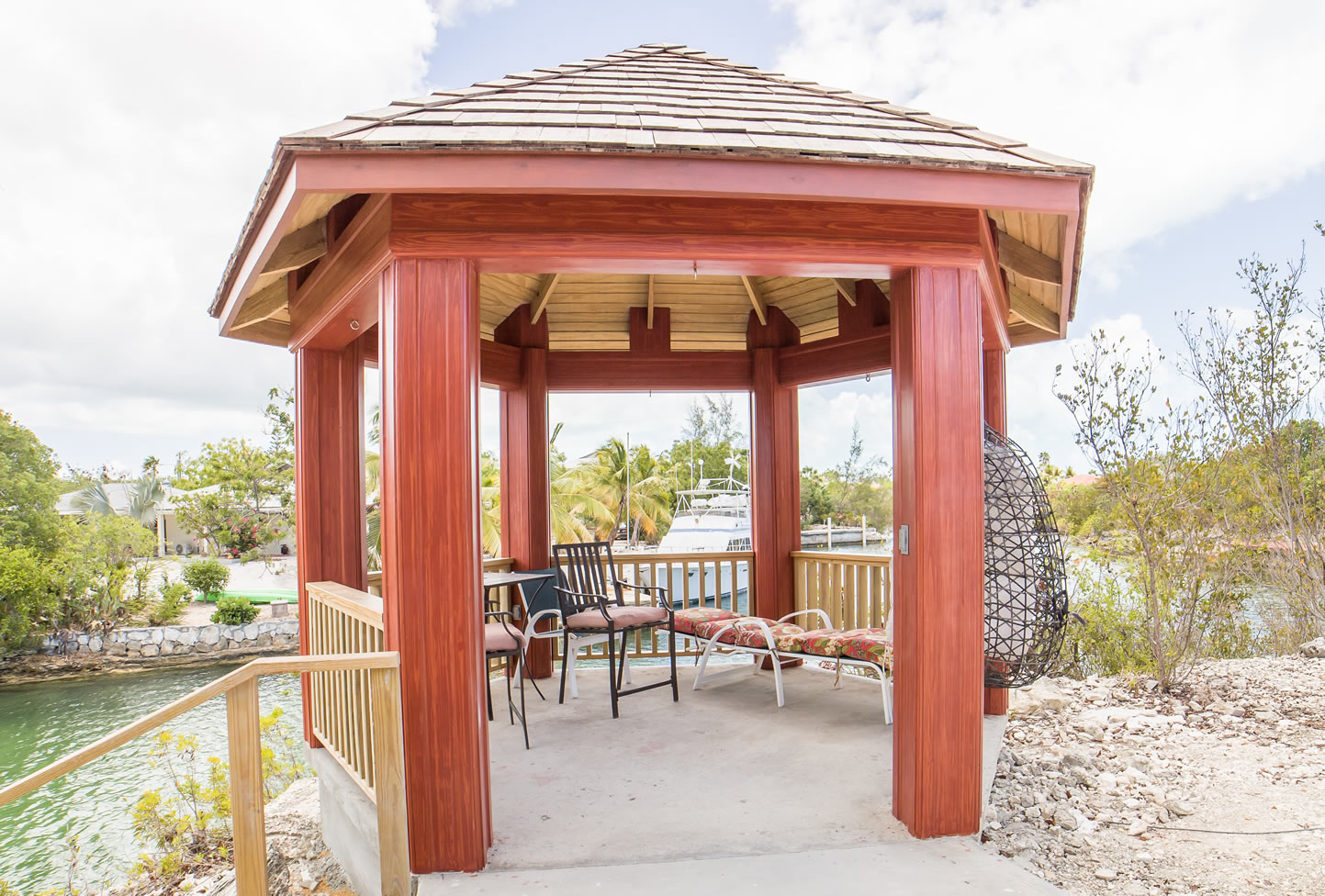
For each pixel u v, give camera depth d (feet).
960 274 9.21
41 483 64.75
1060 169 8.29
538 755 12.28
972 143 9.50
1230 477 21.04
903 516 9.30
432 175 7.43
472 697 8.23
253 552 80.59
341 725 10.54
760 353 18.43
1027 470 12.02
